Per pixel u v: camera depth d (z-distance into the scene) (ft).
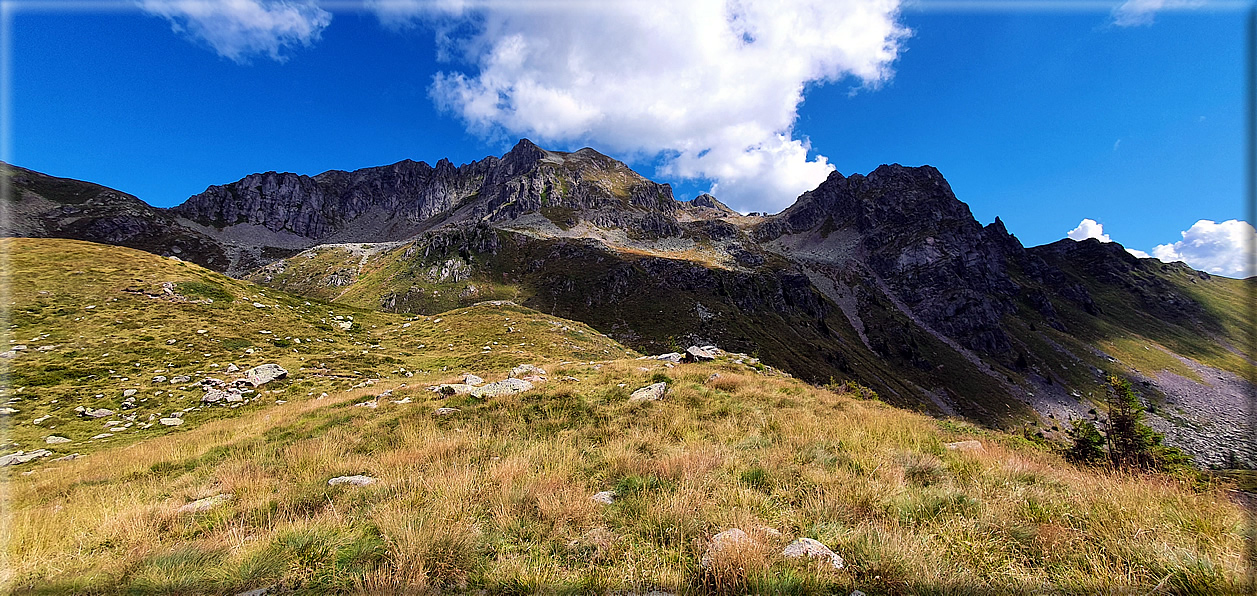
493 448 36.68
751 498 23.29
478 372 115.44
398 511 22.07
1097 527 19.39
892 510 21.71
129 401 75.00
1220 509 20.40
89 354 89.86
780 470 27.99
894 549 17.20
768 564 16.31
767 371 82.23
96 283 119.24
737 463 29.66
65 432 63.10
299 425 51.60
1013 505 21.86
